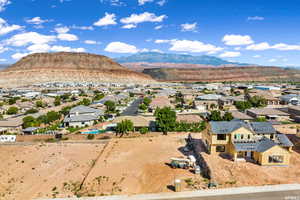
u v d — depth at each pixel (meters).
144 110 91.94
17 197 32.50
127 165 40.19
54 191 33.50
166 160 41.97
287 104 102.44
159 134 57.59
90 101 115.56
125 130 56.59
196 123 62.72
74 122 69.50
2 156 47.09
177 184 30.53
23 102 104.81
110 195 30.89
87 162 43.38
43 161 44.25
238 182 31.94
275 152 36.22
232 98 103.44
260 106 95.62
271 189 30.05
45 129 64.25
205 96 107.56
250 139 40.31
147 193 30.84
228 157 40.03
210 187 31.14
